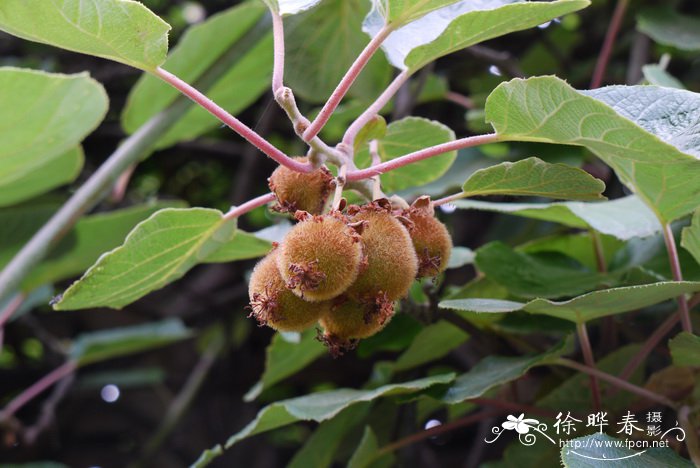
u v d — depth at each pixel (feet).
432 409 2.42
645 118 1.77
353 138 1.82
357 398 2.01
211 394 3.83
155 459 3.85
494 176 1.85
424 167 2.10
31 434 3.33
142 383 3.68
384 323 1.76
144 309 3.70
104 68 3.75
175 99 2.44
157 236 1.90
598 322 2.26
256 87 2.75
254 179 3.76
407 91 2.91
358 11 2.48
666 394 2.00
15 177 2.40
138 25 1.76
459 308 1.90
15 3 1.73
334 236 1.74
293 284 1.73
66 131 2.29
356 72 1.77
